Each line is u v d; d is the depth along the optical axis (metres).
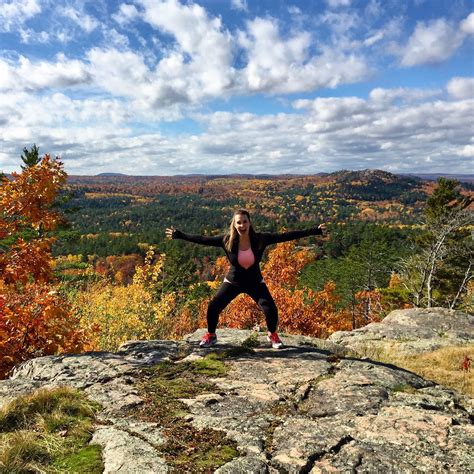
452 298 30.92
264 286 5.44
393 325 13.52
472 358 9.80
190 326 18.17
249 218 5.04
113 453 2.71
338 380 4.21
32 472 2.51
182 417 3.36
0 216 8.42
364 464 2.62
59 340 6.66
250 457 2.70
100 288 16.45
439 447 2.86
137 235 144.75
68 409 3.38
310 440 2.93
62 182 8.77
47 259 7.70
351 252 39.88
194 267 47.06
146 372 4.56
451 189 34.38
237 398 3.78
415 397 3.83
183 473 2.49
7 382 4.34
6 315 5.96
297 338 6.77
